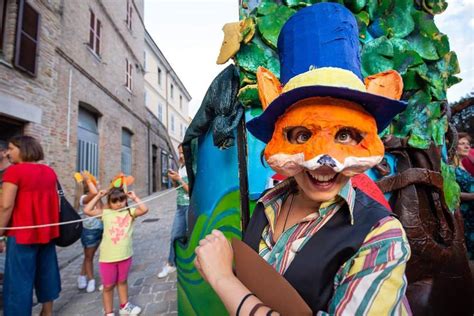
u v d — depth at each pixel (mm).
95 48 8391
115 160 9688
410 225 1469
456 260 1568
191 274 1957
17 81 5234
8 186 2064
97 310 2830
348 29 838
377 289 613
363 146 742
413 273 1461
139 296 3105
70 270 3975
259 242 889
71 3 7070
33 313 2727
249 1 1739
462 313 1579
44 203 2197
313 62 814
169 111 20766
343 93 713
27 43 5410
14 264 2084
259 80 917
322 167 721
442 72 1773
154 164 15547
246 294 692
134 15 12234
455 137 2172
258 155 1500
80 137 7730
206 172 1848
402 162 1631
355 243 681
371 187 1183
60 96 6523
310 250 718
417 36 1754
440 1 1774
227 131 1464
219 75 1662
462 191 2713
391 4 1694
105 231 2570
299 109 759
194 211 2006
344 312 623
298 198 890
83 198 3295
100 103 8602
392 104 740
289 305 649
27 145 2176
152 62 17484
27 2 5422
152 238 5602
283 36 914
